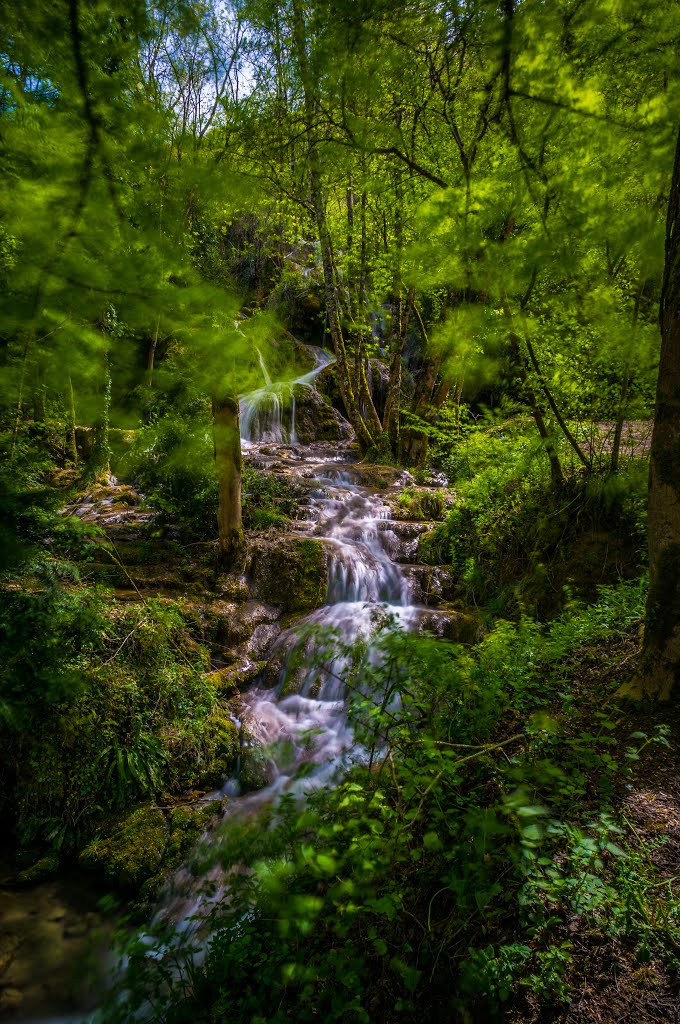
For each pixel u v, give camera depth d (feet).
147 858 12.45
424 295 36.88
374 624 19.49
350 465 37.88
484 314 9.86
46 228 4.50
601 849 8.01
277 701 17.67
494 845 8.20
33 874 12.31
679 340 10.21
